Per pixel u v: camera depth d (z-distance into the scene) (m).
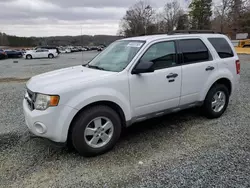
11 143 3.50
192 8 63.91
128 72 3.24
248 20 46.78
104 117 3.06
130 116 3.31
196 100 4.07
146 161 2.94
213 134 3.71
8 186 2.49
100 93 2.95
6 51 33.38
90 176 2.65
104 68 3.52
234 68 4.56
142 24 79.00
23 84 8.96
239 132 3.75
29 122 2.94
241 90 6.71
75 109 2.82
